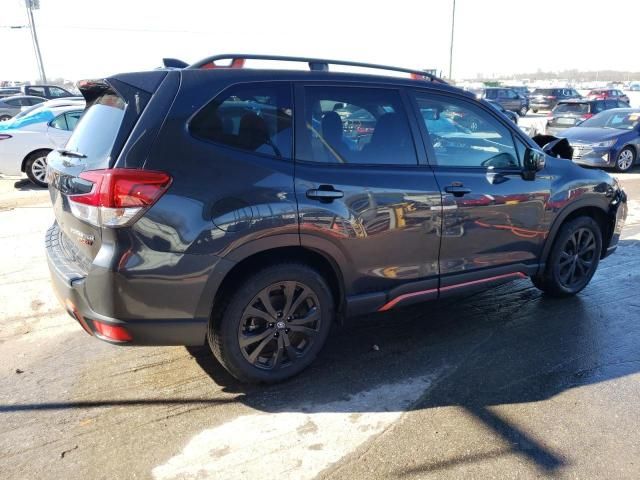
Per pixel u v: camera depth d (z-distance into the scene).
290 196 3.09
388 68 3.70
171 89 2.93
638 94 42.62
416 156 3.65
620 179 12.10
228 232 2.92
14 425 2.96
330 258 3.33
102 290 2.79
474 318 4.49
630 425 3.00
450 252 3.84
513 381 3.47
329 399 3.25
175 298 2.88
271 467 2.65
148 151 2.78
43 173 10.04
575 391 3.35
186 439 2.86
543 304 4.80
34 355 3.76
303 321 3.36
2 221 7.32
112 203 2.69
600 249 5.00
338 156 3.34
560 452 2.77
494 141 4.09
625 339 4.09
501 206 4.02
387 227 3.46
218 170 2.92
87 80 3.31
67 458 2.70
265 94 3.16
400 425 2.99
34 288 4.95
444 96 3.86
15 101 22.47
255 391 3.32
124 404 3.17
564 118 16.88
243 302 3.12
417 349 3.92
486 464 2.68
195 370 3.57
